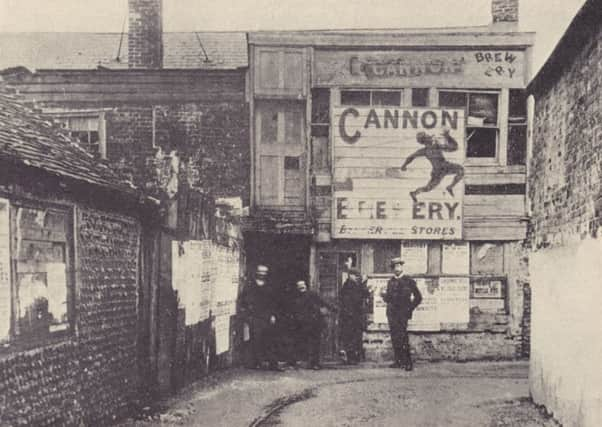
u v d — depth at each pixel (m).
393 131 17.11
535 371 11.02
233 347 15.54
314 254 17.16
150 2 18.14
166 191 11.08
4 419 6.63
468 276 17.06
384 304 17.05
